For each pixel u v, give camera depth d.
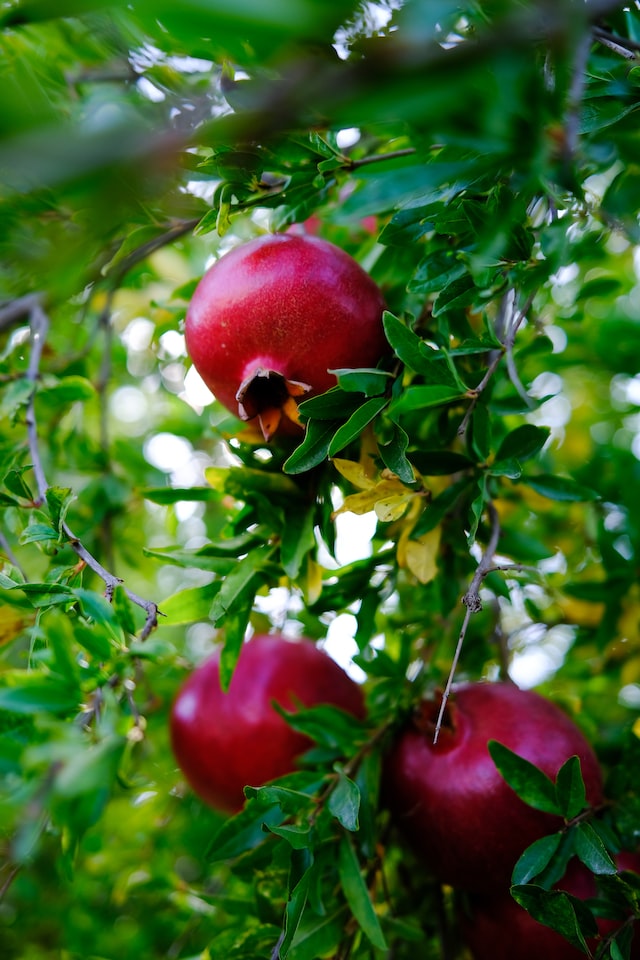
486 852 0.91
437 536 0.95
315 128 0.82
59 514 0.88
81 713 0.84
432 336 0.95
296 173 0.89
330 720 0.95
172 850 1.11
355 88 0.61
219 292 0.88
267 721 0.97
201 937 1.10
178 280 1.13
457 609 1.05
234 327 0.87
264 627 1.07
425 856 0.94
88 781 0.79
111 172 0.54
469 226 0.89
